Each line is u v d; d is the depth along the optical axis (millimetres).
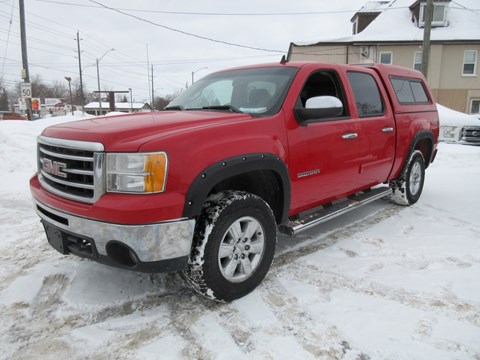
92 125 2955
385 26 28688
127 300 3014
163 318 2781
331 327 2668
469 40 26766
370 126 4289
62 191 2832
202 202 2639
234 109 3463
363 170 4277
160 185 2498
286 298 3035
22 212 5344
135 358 2379
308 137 3453
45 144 3020
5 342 2531
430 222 4855
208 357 2381
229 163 2756
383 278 3359
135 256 2500
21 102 19547
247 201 2918
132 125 2818
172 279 3352
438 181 7219
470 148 10891
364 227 4680
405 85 5383
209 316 2801
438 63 27422
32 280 3332
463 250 3953
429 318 2760
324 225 4766
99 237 2541
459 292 3113
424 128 5488
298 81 3555
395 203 5641
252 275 3057
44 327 2691
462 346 2461
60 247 2910
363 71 4516
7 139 9055
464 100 27953
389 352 2408
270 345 2484
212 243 2732
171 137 2600
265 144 3041
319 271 3502
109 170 2531
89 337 2568
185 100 4164
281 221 3393
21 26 18562
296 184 3395
